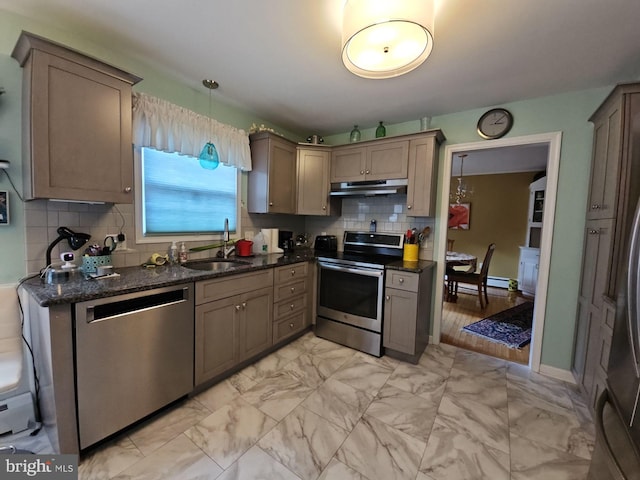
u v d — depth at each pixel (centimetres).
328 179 313
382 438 160
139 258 209
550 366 233
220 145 245
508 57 176
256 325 230
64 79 143
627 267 107
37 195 138
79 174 150
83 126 151
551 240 229
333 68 195
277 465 140
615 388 110
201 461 141
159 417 170
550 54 171
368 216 324
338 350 267
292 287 268
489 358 261
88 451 143
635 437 90
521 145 241
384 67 154
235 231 282
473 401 195
